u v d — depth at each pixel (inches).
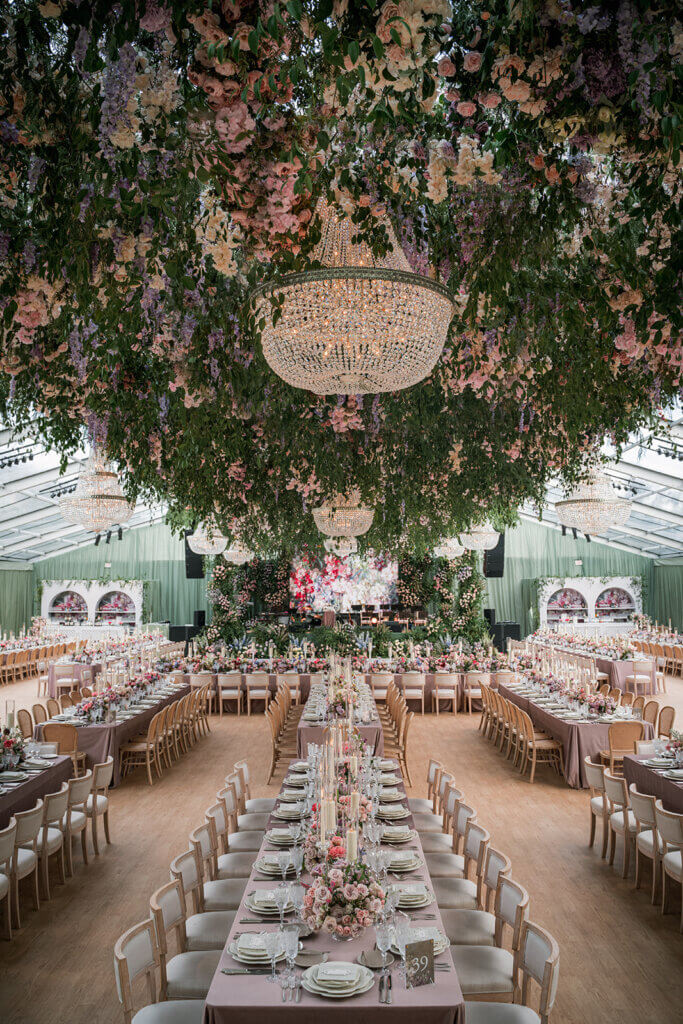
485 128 97.3
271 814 194.9
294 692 536.1
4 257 108.9
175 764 386.3
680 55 77.4
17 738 257.3
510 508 307.1
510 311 135.8
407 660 551.8
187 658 582.6
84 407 191.3
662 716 349.4
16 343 150.0
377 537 365.4
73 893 220.1
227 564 660.7
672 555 884.0
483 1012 122.8
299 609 779.4
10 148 96.0
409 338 106.7
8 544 820.0
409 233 131.5
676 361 132.6
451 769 371.2
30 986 166.2
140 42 85.9
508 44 81.2
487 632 646.5
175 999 130.2
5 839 180.5
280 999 109.6
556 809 304.7
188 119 89.0
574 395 178.2
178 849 259.3
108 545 979.3
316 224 106.4
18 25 83.9
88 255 107.3
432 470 273.3
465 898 167.8
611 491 398.0
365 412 231.1
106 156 92.0
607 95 82.0
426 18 75.1
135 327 140.9
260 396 208.7
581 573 946.1
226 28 75.2
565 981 167.9
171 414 203.6
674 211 94.9
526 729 355.3
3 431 469.1
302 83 89.4
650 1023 151.0
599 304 126.3
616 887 222.7
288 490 311.3
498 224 118.3
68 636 898.1
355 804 142.9
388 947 111.2
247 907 141.3
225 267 130.3
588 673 418.0
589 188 107.8
